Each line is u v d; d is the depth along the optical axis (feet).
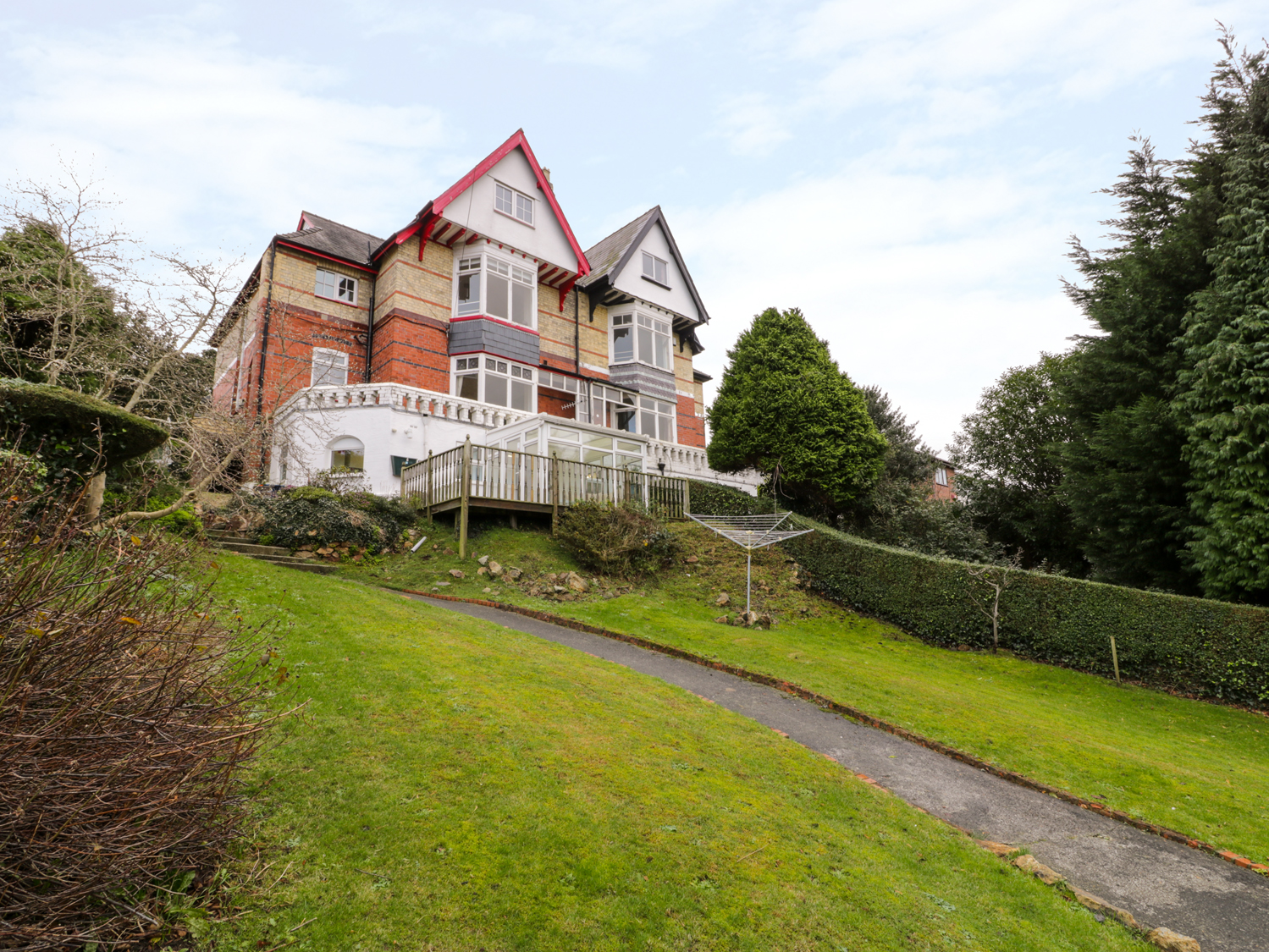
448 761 18.65
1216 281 48.34
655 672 34.40
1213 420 44.86
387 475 62.64
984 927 16.78
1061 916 18.04
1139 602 45.37
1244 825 25.05
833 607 56.44
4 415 23.95
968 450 100.32
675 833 17.58
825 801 22.25
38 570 11.06
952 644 51.21
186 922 11.52
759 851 17.72
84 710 10.58
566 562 53.36
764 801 20.98
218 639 15.30
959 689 39.55
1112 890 20.25
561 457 63.62
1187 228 51.88
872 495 83.20
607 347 99.96
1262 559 42.24
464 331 79.05
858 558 56.95
